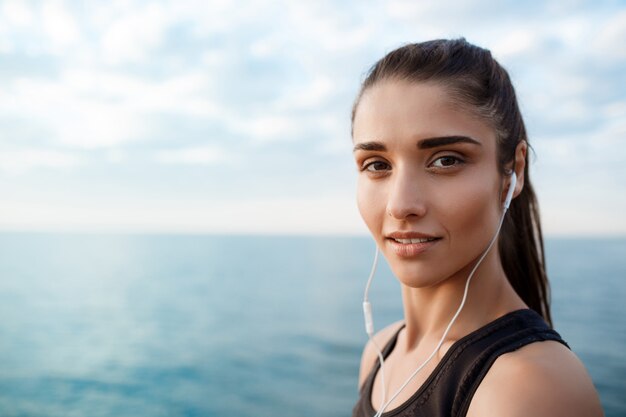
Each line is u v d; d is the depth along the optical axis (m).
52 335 17.06
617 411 8.59
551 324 1.40
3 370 13.12
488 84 1.03
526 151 1.22
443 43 1.08
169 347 15.74
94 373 12.98
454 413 0.95
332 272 34.34
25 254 49.44
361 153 1.06
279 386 12.01
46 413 10.27
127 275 32.25
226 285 28.42
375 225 1.07
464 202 0.98
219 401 11.07
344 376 12.66
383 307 20.64
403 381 1.15
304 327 18.28
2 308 21.20
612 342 12.95
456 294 1.12
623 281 22.95
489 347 0.95
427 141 0.97
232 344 16.12
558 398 0.81
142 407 10.71
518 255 1.37
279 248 67.50
